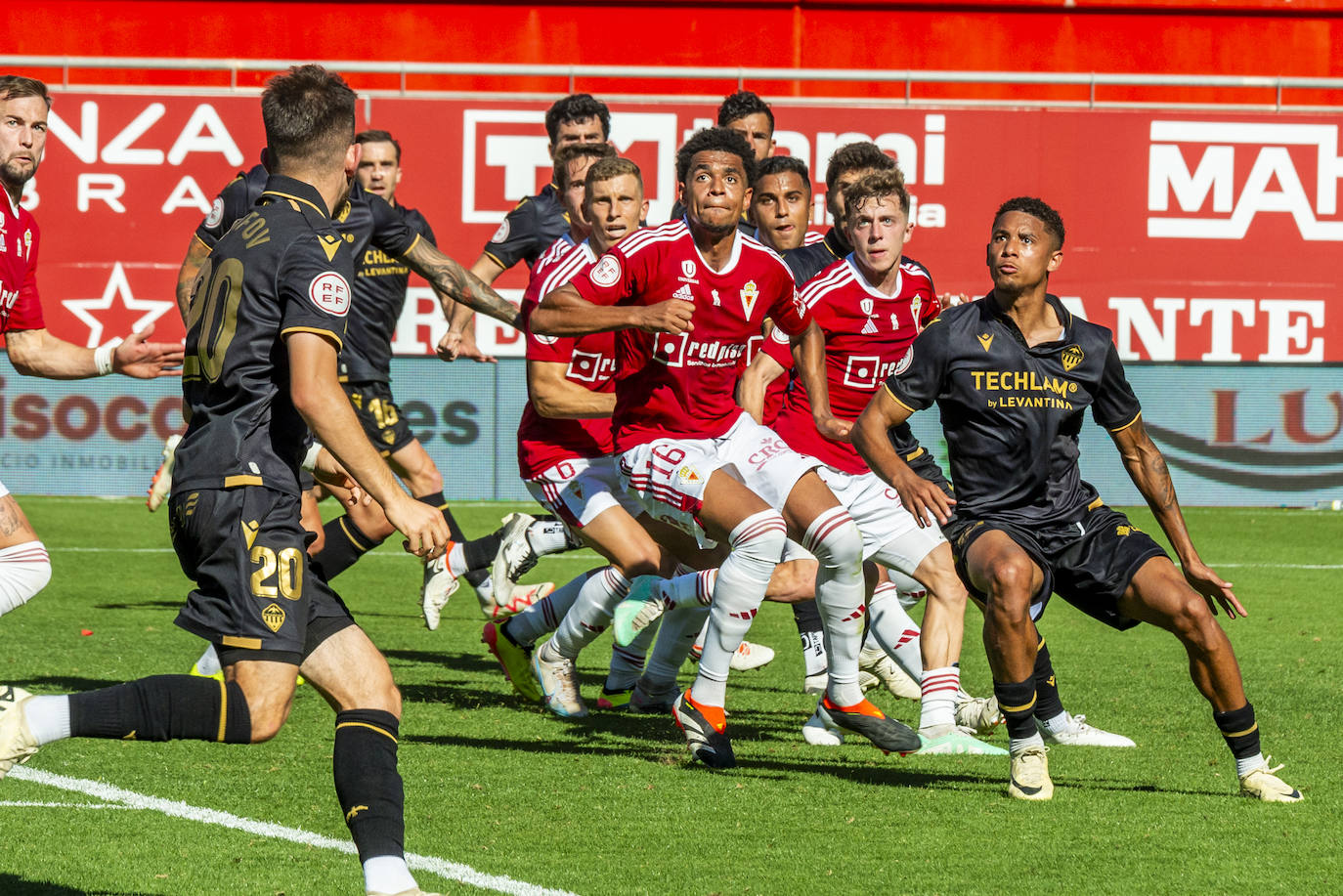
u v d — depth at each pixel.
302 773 14.39
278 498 9.76
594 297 14.35
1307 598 28.61
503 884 10.61
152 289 43.00
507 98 43.31
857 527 16.06
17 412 42.84
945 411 14.11
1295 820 12.70
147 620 24.47
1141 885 10.72
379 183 25.58
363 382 24.45
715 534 14.52
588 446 17.55
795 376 17.98
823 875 10.95
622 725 17.31
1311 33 54.16
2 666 19.83
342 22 53.25
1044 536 13.76
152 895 10.38
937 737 15.94
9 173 14.09
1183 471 44.56
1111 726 17.20
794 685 20.77
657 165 43.28
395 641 24.06
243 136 43.06
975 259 43.75
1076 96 53.91
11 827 12.21
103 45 52.88
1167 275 44.09
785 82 52.53
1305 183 44.09
